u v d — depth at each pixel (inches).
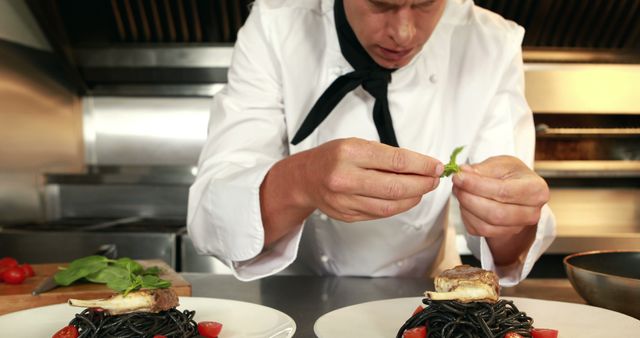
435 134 60.8
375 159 42.1
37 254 102.7
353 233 61.6
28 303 54.0
